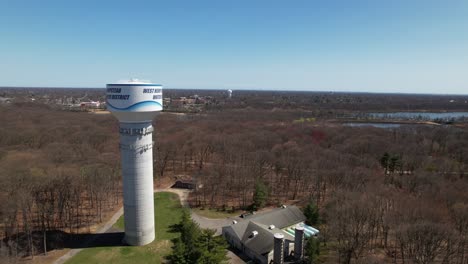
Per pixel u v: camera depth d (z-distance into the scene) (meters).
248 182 72.38
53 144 91.25
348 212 47.00
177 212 59.59
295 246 42.75
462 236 43.03
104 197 62.12
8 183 52.56
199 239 38.16
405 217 47.31
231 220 56.50
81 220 53.78
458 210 48.78
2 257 38.44
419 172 71.44
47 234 47.06
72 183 57.22
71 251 44.09
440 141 114.62
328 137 119.44
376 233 50.75
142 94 41.16
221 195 68.69
